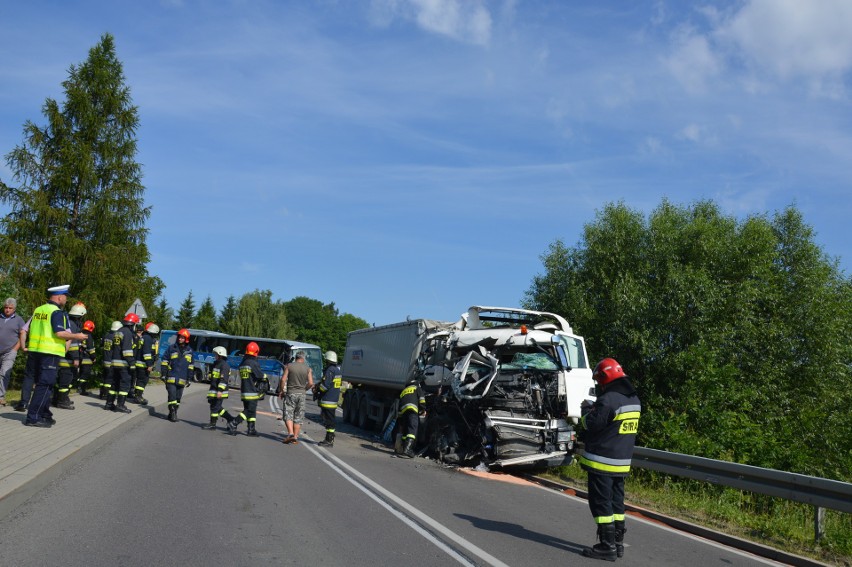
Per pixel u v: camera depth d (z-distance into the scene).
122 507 7.10
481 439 13.51
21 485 6.86
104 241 30.47
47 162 29.66
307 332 115.88
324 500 8.56
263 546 6.11
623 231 29.25
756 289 25.83
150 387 28.05
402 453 14.57
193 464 10.33
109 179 31.16
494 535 7.45
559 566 6.37
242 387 15.36
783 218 30.36
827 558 7.93
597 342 27.45
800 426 22.06
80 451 9.52
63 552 5.40
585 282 30.08
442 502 9.26
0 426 10.80
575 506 10.11
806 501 8.67
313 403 34.88
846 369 26.94
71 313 14.90
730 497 11.65
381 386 19.98
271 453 12.64
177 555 5.59
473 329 16.20
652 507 10.62
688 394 19.02
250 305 87.94
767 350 26.17
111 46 32.06
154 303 32.28
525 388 13.81
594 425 6.97
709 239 27.34
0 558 5.11
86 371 19.00
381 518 7.77
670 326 25.67
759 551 8.09
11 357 13.30
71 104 30.30
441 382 14.91
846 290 29.05
